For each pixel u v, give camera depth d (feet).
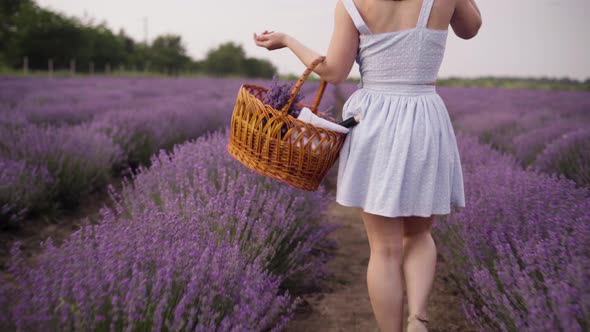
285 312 7.00
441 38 4.81
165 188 8.49
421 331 4.79
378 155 4.79
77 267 4.63
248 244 6.60
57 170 11.88
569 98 53.01
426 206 4.83
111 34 158.81
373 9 4.68
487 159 13.76
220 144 10.45
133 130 16.69
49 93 34.78
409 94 4.85
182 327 4.57
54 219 11.08
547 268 5.12
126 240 5.26
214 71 225.76
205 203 7.48
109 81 67.56
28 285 4.36
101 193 13.60
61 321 3.97
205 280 4.98
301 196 8.75
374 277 5.09
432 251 5.37
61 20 138.41
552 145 14.88
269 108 4.99
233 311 5.01
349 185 4.92
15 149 12.13
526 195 7.53
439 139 4.93
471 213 7.39
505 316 5.25
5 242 9.39
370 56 4.91
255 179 8.73
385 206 4.73
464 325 6.92
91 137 14.32
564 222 6.21
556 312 4.26
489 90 76.23
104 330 4.30
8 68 123.13
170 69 192.85
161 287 4.56
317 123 4.93
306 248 7.98
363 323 7.02
